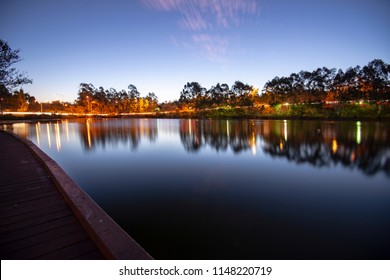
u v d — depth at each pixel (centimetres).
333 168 730
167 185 604
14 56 1551
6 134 1334
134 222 393
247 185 590
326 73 3275
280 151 1036
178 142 1450
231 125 2692
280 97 3828
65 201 322
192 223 384
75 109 7162
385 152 927
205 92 5834
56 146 1334
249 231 354
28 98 7575
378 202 462
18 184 399
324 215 407
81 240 222
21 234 233
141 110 7612
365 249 301
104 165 859
